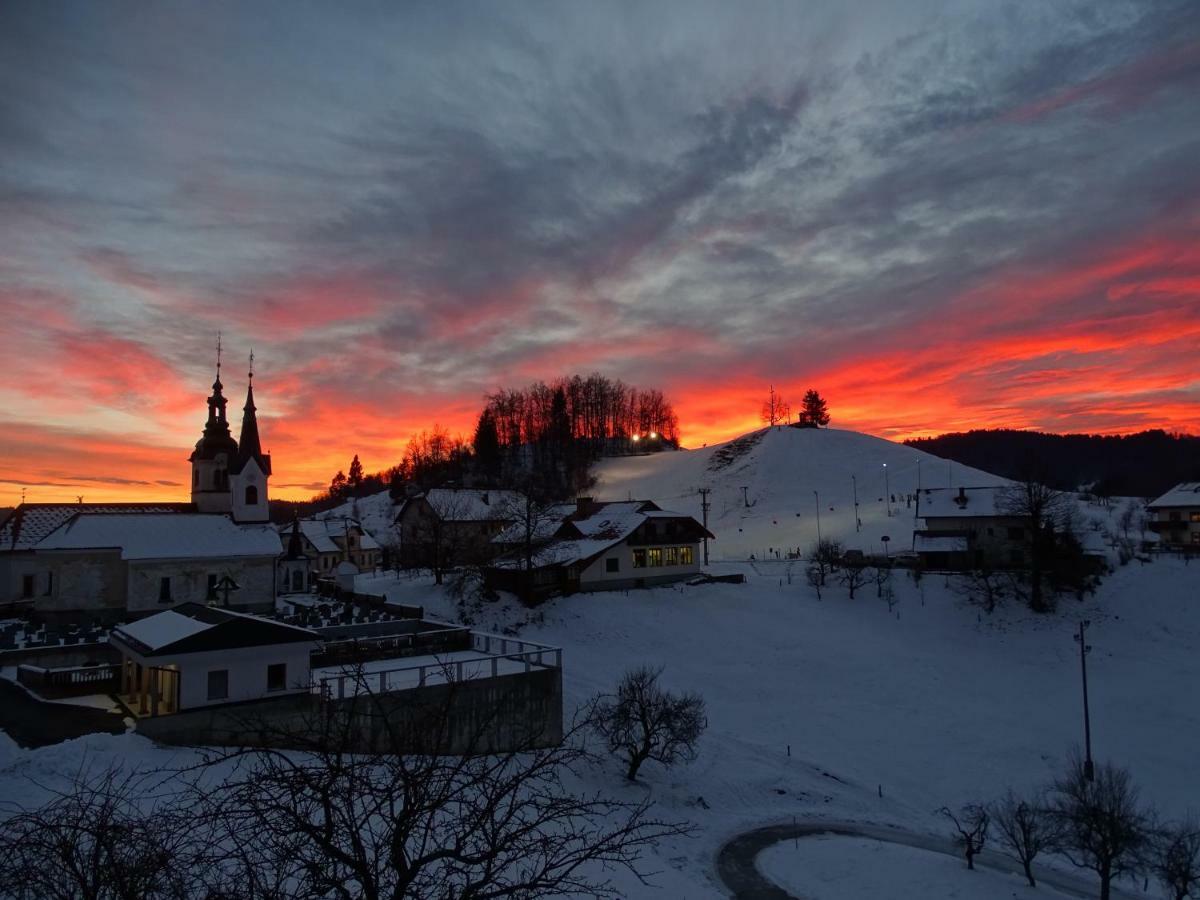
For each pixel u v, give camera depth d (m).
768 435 179.25
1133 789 34.69
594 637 56.72
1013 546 74.75
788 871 28.09
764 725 44.88
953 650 58.56
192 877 8.05
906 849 30.80
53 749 24.17
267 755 8.56
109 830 8.48
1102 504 130.12
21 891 7.82
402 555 90.88
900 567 74.38
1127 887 30.33
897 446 173.38
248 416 67.25
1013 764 41.25
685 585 68.00
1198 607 60.97
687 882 25.03
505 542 68.88
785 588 69.94
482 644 41.97
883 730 45.12
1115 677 52.88
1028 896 27.34
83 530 52.50
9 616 52.69
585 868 23.06
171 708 28.19
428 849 13.72
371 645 38.78
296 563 75.81
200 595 53.59
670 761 34.72
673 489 161.38
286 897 7.76
